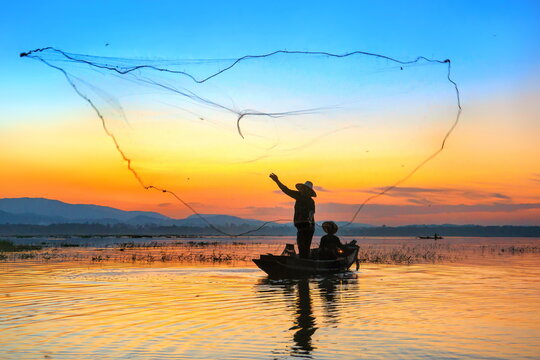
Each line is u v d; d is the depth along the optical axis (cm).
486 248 4909
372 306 1205
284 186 1966
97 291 1445
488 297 1357
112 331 926
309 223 1962
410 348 814
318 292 1451
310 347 819
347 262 2123
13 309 1142
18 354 779
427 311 1134
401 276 1933
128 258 2942
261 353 786
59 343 841
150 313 1100
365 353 788
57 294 1380
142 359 754
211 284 1633
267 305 1212
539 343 848
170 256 3141
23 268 2209
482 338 881
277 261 1852
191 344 837
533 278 1858
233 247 4997
